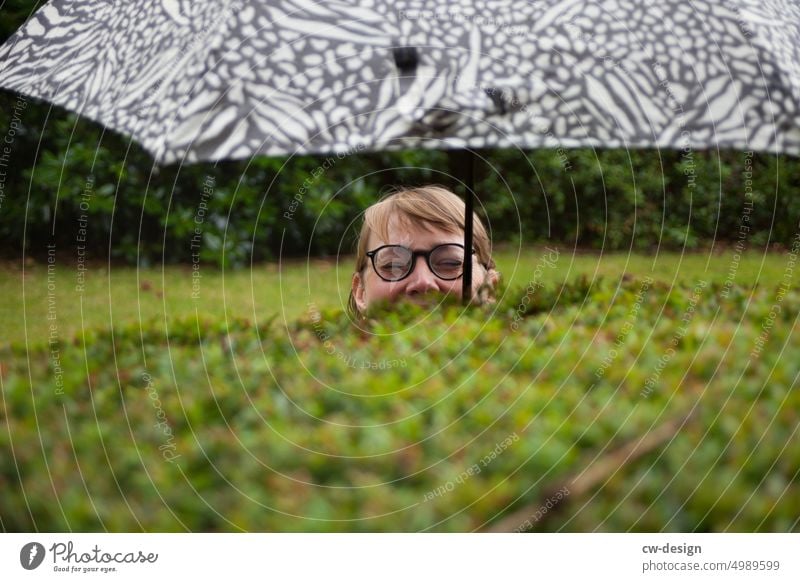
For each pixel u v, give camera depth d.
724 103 2.91
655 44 2.96
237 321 2.94
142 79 2.84
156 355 2.50
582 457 1.78
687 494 1.66
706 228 7.19
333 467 1.79
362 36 2.84
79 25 3.26
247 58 2.72
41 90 3.15
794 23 3.17
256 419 2.00
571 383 2.12
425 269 3.39
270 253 7.26
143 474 1.79
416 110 2.89
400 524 1.66
